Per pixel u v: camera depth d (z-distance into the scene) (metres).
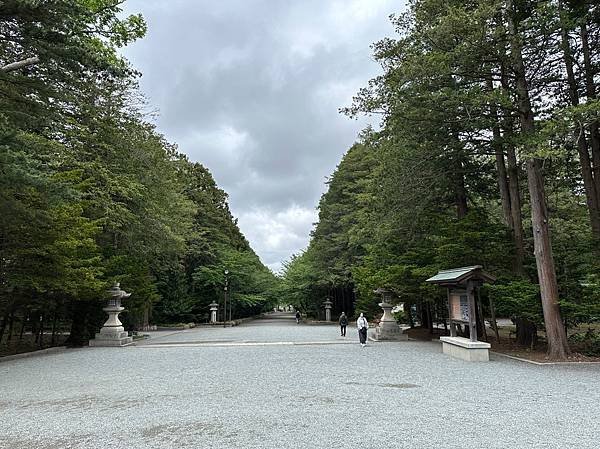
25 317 20.97
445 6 14.03
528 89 14.77
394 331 20.31
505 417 6.43
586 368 11.41
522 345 16.11
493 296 15.55
